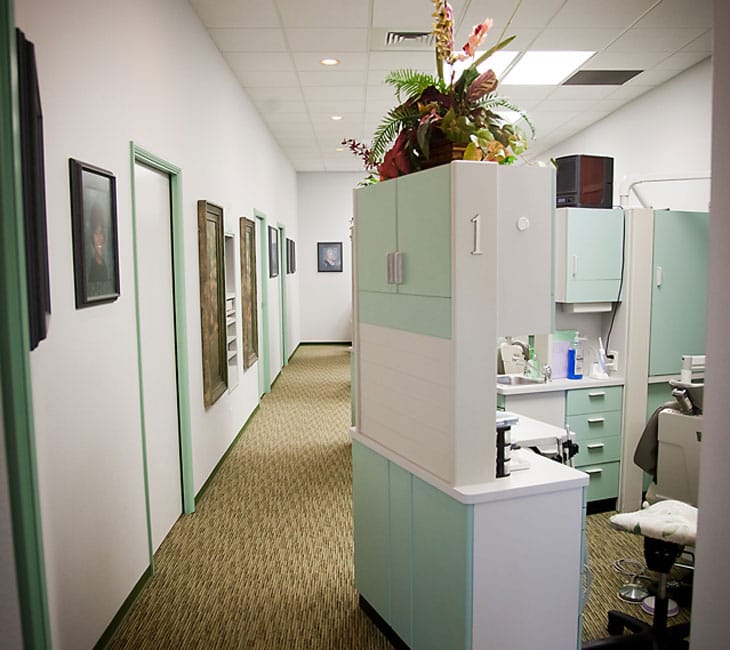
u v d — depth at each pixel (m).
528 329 1.72
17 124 0.95
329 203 9.52
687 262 3.18
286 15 3.43
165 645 2.03
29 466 1.00
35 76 1.44
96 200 1.92
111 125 2.09
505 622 1.65
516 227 1.68
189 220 3.18
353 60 4.19
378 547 2.08
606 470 3.15
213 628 2.12
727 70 0.66
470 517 1.58
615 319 3.18
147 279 2.62
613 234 3.08
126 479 2.21
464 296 1.60
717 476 0.69
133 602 2.28
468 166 1.58
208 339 3.44
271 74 4.46
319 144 7.12
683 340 3.21
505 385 3.09
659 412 2.74
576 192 3.21
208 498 3.37
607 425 3.12
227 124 4.20
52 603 1.62
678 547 1.91
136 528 2.32
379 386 2.04
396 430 1.94
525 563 1.66
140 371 2.36
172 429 2.97
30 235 1.43
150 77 2.55
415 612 1.86
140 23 2.42
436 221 1.66
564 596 1.72
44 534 1.58
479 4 3.37
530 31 3.79
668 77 4.75
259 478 3.70
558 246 3.06
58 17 1.69
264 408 5.58
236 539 2.85
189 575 2.51
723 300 0.68
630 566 2.56
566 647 1.74
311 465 3.94
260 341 6.09
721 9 0.67
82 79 1.85
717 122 0.68
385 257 1.95
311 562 2.62
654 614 2.00
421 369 1.77
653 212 3.09
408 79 1.84
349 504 3.28
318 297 9.70
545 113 5.80
